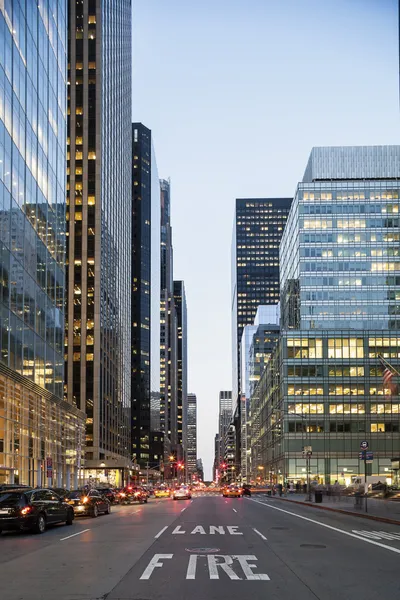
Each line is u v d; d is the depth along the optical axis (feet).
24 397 171.63
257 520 110.01
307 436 373.81
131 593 40.81
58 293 216.33
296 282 419.95
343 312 401.70
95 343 414.00
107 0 478.18
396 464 285.64
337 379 380.78
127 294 547.90
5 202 153.79
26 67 175.42
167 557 58.13
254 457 591.37
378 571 50.08
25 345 172.04
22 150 170.50
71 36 455.22
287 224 473.67
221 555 59.62
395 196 416.26
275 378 424.05
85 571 49.96
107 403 436.76
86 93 448.65
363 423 374.84
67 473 229.45
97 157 441.68
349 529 90.22
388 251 409.28
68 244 428.97
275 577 47.19
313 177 436.76
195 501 233.35
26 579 46.32
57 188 216.54
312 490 278.46
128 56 583.58
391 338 385.50
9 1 157.58
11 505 84.17
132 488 219.41
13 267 160.76
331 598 39.29
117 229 499.10
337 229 413.18
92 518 119.55
